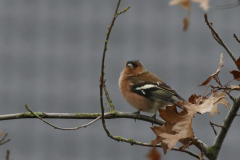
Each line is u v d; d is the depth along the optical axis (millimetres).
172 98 10461
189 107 5840
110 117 8742
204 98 6102
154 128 5914
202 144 6953
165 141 5668
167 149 5973
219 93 5883
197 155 6906
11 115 8133
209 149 6871
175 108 5906
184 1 4383
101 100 6789
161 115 5930
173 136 5703
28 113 8133
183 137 5672
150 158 5945
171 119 5891
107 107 8906
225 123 6734
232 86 5898
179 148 6789
